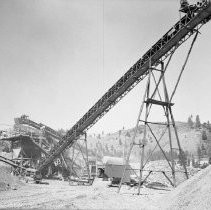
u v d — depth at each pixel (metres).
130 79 28.55
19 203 19.25
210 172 16.22
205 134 178.25
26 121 62.47
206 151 157.38
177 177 43.16
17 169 50.41
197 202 14.08
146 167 48.97
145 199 20.81
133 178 41.09
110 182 37.50
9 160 51.06
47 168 55.75
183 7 22.42
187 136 192.25
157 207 17.08
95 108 36.22
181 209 14.52
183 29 22.75
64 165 58.19
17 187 32.16
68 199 21.33
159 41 24.98
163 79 26.03
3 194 25.47
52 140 65.12
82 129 41.34
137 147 183.88
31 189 31.47
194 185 16.22
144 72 27.53
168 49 24.92
